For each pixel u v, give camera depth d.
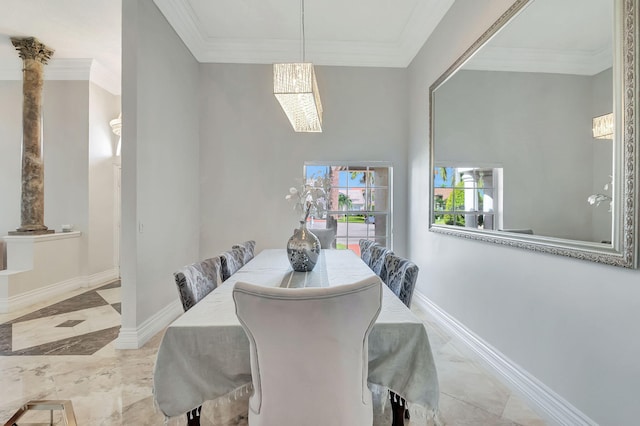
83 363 2.42
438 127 3.23
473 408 1.87
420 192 3.77
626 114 1.32
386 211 4.33
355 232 4.32
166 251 3.29
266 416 1.17
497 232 2.23
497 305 2.24
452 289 2.93
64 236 4.46
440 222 3.20
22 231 4.12
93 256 4.90
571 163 1.62
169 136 3.36
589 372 1.52
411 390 1.31
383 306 1.57
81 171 4.81
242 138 4.21
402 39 3.97
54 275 4.30
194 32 3.75
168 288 3.34
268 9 3.41
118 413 1.82
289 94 2.31
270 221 4.23
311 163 4.26
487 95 2.36
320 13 3.47
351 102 4.25
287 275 2.21
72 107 4.80
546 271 1.79
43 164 4.36
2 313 3.59
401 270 1.91
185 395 1.30
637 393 1.30
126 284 2.72
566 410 1.64
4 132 4.80
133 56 2.72
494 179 2.26
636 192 1.28
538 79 1.83
